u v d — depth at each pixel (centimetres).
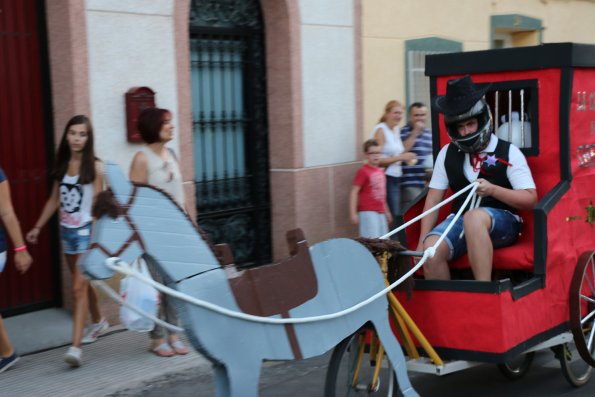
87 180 591
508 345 465
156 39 732
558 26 1380
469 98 507
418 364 480
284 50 885
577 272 543
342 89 953
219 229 870
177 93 754
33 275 684
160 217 378
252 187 903
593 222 575
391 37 1021
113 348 648
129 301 545
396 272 484
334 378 458
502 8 1233
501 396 555
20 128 673
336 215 950
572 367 593
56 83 679
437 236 518
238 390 397
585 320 553
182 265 381
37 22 680
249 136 898
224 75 870
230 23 863
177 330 386
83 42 672
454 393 563
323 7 921
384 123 877
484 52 566
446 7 1112
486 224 511
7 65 662
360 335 486
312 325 429
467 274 554
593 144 575
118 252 363
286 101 891
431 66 589
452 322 473
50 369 600
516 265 524
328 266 439
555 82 543
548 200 520
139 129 597
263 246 916
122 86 706
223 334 392
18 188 674
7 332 648
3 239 570
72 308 691
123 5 702
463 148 527
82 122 589
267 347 409
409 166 884
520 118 573
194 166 845
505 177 529
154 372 602
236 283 399
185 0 754
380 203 833
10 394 550
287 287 420
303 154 905
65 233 602
